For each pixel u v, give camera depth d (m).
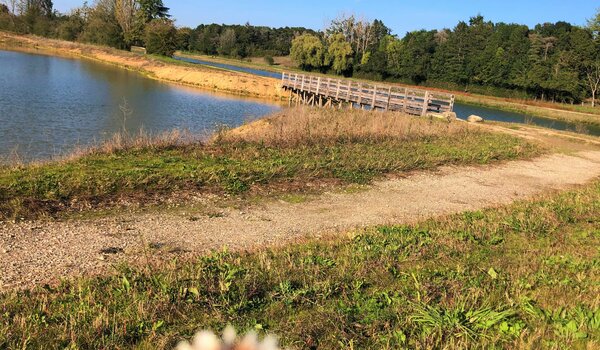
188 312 4.45
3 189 8.20
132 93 34.56
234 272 5.32
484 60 67.50
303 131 15.60
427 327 4.28
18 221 7.17
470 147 17.47
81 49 67.94
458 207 10.29
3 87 29.39
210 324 4.25
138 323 4.16
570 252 6.95
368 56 77.69
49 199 8.12
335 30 86.50
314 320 4.39
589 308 4.85
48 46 70.62
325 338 4.12
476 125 24.95
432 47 81.19
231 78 47.38
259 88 46.25
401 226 8.08
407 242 6.98
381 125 18.47
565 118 48.56
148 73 51.62
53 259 5.97
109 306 4.48
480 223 8.41
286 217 8.70
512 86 67.31
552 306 4.92
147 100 31.86
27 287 5.09
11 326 3.99
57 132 18.53
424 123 20.84
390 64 75.69
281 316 4.50
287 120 19.30
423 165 13.91
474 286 5.30
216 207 8.88
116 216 7.90
